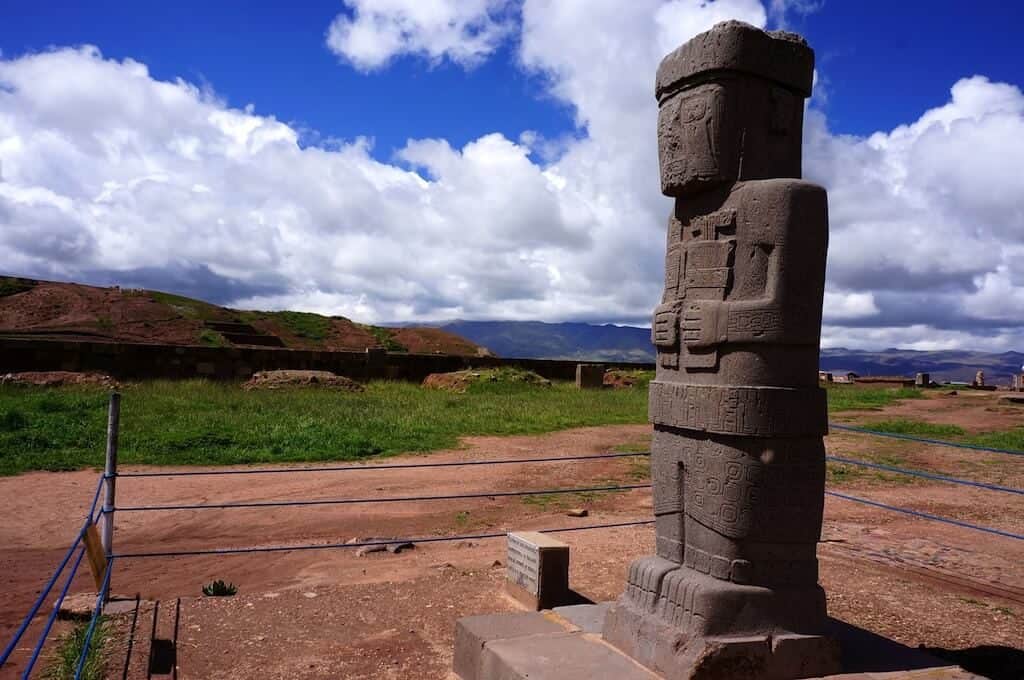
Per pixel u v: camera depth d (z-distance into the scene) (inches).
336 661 218.5
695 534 192.9
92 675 199.6
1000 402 986.7
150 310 1439.5
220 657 218.8
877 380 1553.9
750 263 187.2
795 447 183.5
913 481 497.7
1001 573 303.4
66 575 293.3
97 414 594.9
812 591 184.1
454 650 217.2
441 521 386.3
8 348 837.8
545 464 535.5
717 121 192.1
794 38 202.1
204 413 634.8
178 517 379.2
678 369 202.2
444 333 1849.2
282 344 1494.8
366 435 594.9
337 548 336.8
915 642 229.0
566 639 204.5
